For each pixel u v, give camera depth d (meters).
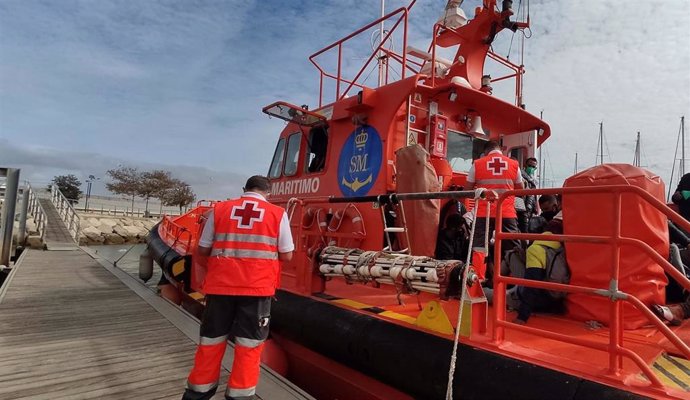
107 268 9.62
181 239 7.84
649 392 1.86
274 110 5.35
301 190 5.91
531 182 5.27
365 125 4.93
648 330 2.70
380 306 3.58
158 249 7.61
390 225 4.39
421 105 4.84
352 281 3.60
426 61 6.45
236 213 2.82
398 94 4.56
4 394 3.16
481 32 5.81
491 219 4.12
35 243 13.69
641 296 2.70
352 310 3.49
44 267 9.62
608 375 2.02
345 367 3.52
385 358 2.93
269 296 2.80
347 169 5.07
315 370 3.80
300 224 4.29
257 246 2.76
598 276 2.84
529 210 5.08
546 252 3.10
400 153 4.14
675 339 1.84
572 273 2.98
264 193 3.02
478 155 5.59
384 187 4.48
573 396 1.99
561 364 2.19
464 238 4.30
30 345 4.28
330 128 5.51
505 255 3.62
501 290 2.53
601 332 2.73
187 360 3.91
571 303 3.03
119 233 28.75
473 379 2.38
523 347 2.47
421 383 2.67
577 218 2.93
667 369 2.20
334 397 3.60
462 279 2.59
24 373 3.56
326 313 3.62
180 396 3.18
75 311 5.73
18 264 9.90
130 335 4.66
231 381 2.68
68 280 8.12
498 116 5.77
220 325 2.72
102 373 3.59
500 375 2.28
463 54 5.98
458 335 2.45
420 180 3.94
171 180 50.03
